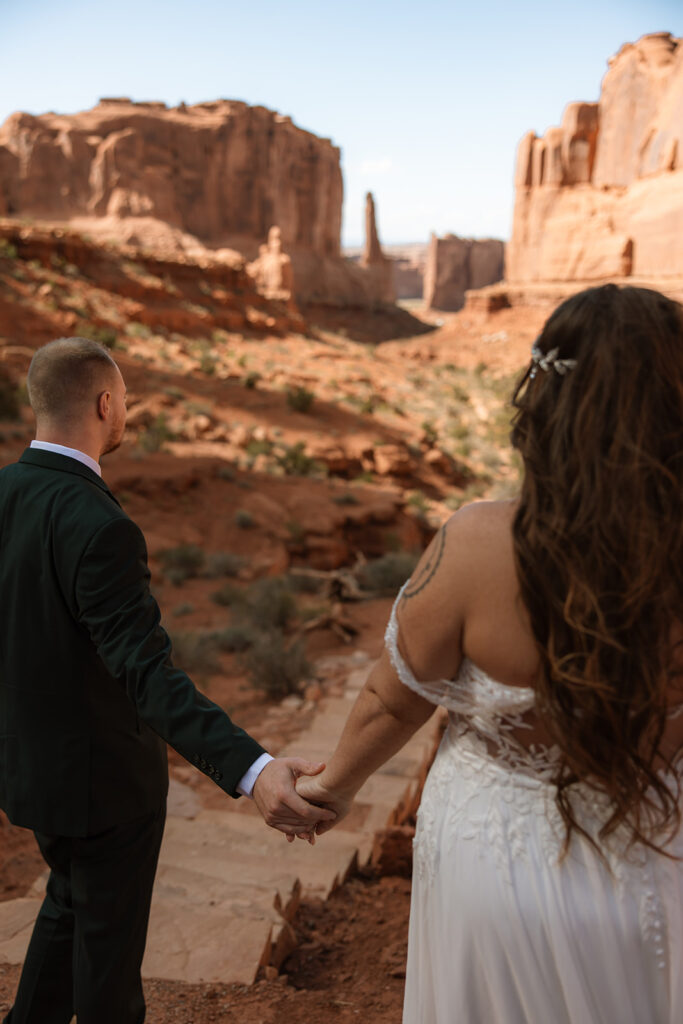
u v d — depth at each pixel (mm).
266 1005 2564
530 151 80000
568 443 1173
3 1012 2387
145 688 1671
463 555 1271
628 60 74000
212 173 88938
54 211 82062
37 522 1769
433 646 1308
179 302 55531
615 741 1176
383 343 92500
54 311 42094
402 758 6414
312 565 22859
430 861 1386
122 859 1863
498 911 1283
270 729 7621
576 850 1266
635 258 71688
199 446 30656
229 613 14242
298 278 96000
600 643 1137
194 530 22125
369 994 2760
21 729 1800
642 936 1250
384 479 34344
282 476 28891
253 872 3764
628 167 74500
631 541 1125
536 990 1276
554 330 1236
